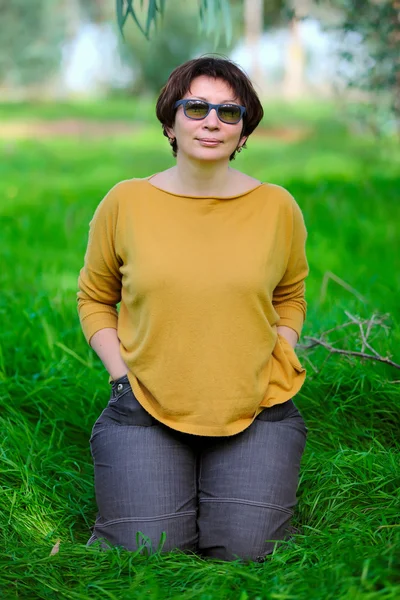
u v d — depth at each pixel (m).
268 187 2.95
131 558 2.66
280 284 3.15
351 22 6.77
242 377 2.83
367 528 2.77
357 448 3.41
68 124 22.03
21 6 31.86
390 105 7.62
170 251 2.81
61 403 3.80
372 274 6.07
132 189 2.93
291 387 2.99
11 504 3.00
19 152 15.79
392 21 6.68
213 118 2.77
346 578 2.37
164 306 2.80
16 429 3.49
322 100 26.88
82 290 3.15
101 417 3.03
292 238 3.01
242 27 26.14
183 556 2.74
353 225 7.45
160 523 2.80
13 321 4.73
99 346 3.05
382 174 10.88
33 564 2.63
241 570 2.57
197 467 2.99
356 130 14.58
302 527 3.00
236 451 2.88
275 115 23.11
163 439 2.89
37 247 7.07
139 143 17.41
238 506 2.80
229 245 2.82
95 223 3.01
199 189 2.88
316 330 4.39
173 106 2.87
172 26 26.86
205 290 2.78
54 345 4.35
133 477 2.84
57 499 3.17
